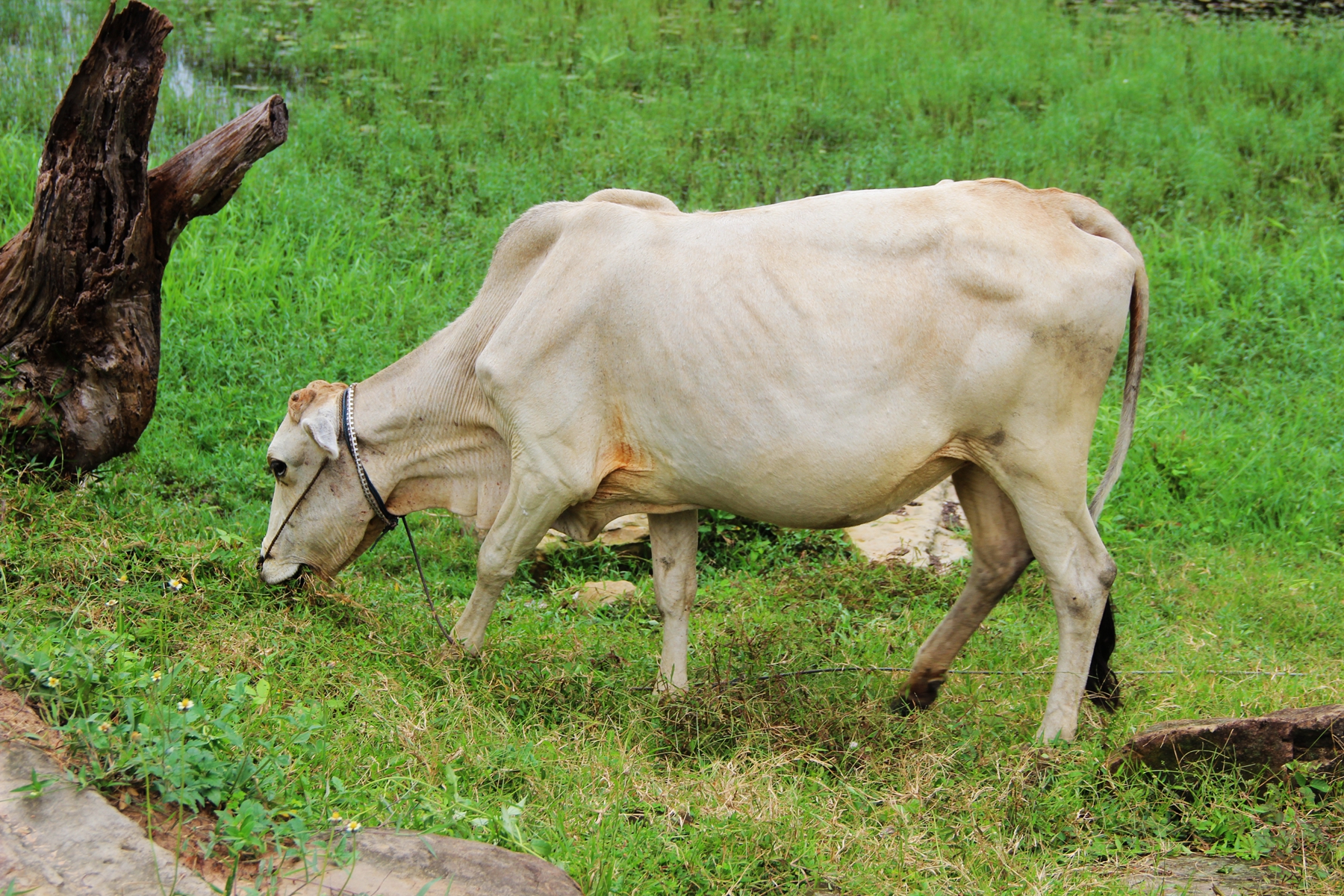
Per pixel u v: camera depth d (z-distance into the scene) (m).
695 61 11.47
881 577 5.32
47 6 11.76
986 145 9.77
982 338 3.63
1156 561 5.57
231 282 7.16
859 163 9.38
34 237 4.35
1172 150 9.66
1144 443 6.43
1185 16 13.40
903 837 3.24
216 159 4.47
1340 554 5.65
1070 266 3.67
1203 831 3.31
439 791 3.11
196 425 6.12
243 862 2.58
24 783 2.65
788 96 10.70
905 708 4.08
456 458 4.36
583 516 4.21
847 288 3.66
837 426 3.66
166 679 3.07
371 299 7.31
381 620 4.39
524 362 3.92
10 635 3.17
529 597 5.16
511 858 2.64
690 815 3.22
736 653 4.49
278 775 2.87
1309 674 4.31
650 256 3.80
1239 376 7.40
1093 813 3.42
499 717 3.73
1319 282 8.04
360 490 4.39
